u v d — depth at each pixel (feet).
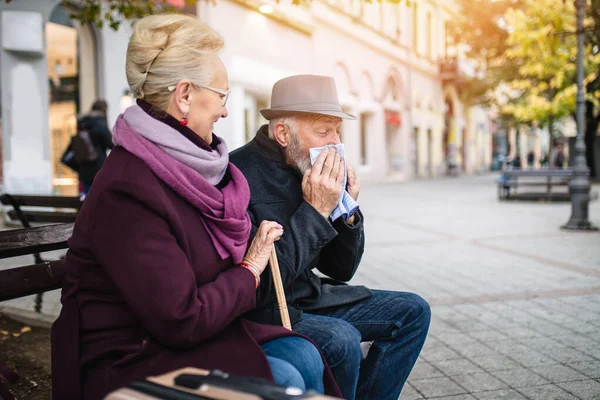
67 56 37.04
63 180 38.22
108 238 4.85
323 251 8.07
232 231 5.65
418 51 99.14
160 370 4.97
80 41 37.35
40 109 35.24
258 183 7.07
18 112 34.40
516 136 175.94
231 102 46.96
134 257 4.78
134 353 5.08
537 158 183.93
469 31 70.95
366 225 34.06
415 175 100.27
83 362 5.19
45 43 35.12
